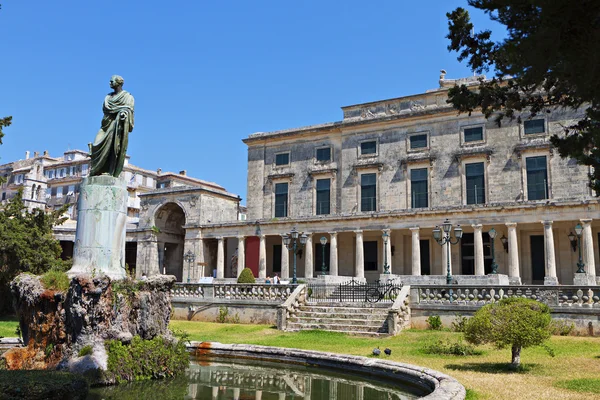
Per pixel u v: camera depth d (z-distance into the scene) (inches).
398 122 2181.3
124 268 614.2
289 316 1097.4
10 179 3767.2
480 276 1424.7
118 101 633.0
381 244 2150.6
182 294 1339.8
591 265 1653.5
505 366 629.3
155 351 566.6
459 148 2053.4
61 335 540.7
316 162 2346.2
